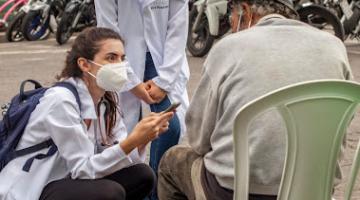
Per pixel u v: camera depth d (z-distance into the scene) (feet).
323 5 32.01
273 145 7.99
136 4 12.06
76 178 9.34
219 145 8.47
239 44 8.40
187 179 9.61
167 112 9.30
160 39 12.28
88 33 9.49
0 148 9.46
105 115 9.87
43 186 9.27
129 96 12.19
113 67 9.34
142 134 9.10
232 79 8.24
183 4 12.37
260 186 8.10
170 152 10.02
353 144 16.61
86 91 9.44
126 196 10.47
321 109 7.48
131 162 9.47
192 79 26.14
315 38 8.40
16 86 25.16
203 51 31.50
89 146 9.30
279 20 8.67
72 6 37.42
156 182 11.56
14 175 9.29
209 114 8.59
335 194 13.16
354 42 35.60
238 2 9.09
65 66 9.59
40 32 40.01
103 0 11.97
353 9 32.22
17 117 9.31
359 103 7.52
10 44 38.45
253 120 7.66
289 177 7.75
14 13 44.06
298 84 7.30
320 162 7.71
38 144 9.30
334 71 8.19
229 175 8.30
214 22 30.19
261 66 8.14
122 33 12.12
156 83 12.04
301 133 7.55
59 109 9.12
